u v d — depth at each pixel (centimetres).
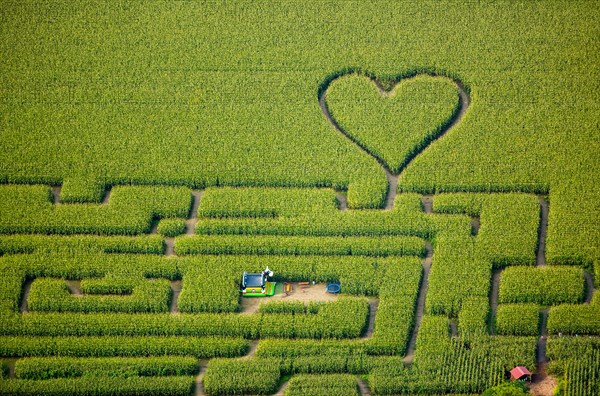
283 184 17538
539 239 16612
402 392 14450
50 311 15562
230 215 17025
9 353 14975
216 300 15625
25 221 16738
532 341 14900
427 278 16100
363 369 14738
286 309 15562
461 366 14638
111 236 16625
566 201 16988
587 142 17938
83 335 15238
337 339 15225
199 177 17588
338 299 15650
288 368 14762
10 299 15588
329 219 16812
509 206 16938
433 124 18438
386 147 18062
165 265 16138
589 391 14312
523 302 15662
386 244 16412
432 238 16662
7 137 18212
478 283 15788
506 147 17938
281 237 16588
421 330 15138
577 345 14850
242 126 18512
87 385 14475
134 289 15775
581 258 16150
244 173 17638
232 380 14550
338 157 17912
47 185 17550
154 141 18225
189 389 14475
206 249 16425
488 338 14962
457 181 17400
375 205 17125
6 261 16162
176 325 15300
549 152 17800
